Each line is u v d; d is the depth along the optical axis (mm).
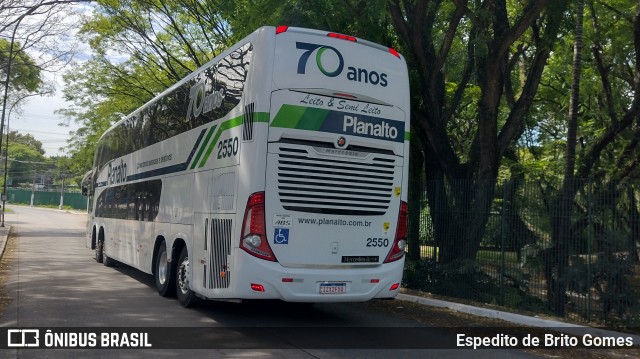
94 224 18609
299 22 11125
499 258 11328
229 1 13703
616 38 15641
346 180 8344
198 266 9227
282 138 7977
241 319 9266
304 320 9430
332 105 8281
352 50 8531
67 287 12211
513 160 18000
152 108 12742
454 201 12367
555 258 10461
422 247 13109
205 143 9453
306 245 8047
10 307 9750
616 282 9719
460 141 20672
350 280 8227
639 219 9672
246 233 7848
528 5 11234
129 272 15352
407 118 8922
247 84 8219
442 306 11195
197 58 22188
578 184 10258
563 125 21609
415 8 12281
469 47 13594
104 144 18031
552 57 17828
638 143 13484
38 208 80312
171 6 20344
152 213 11961
